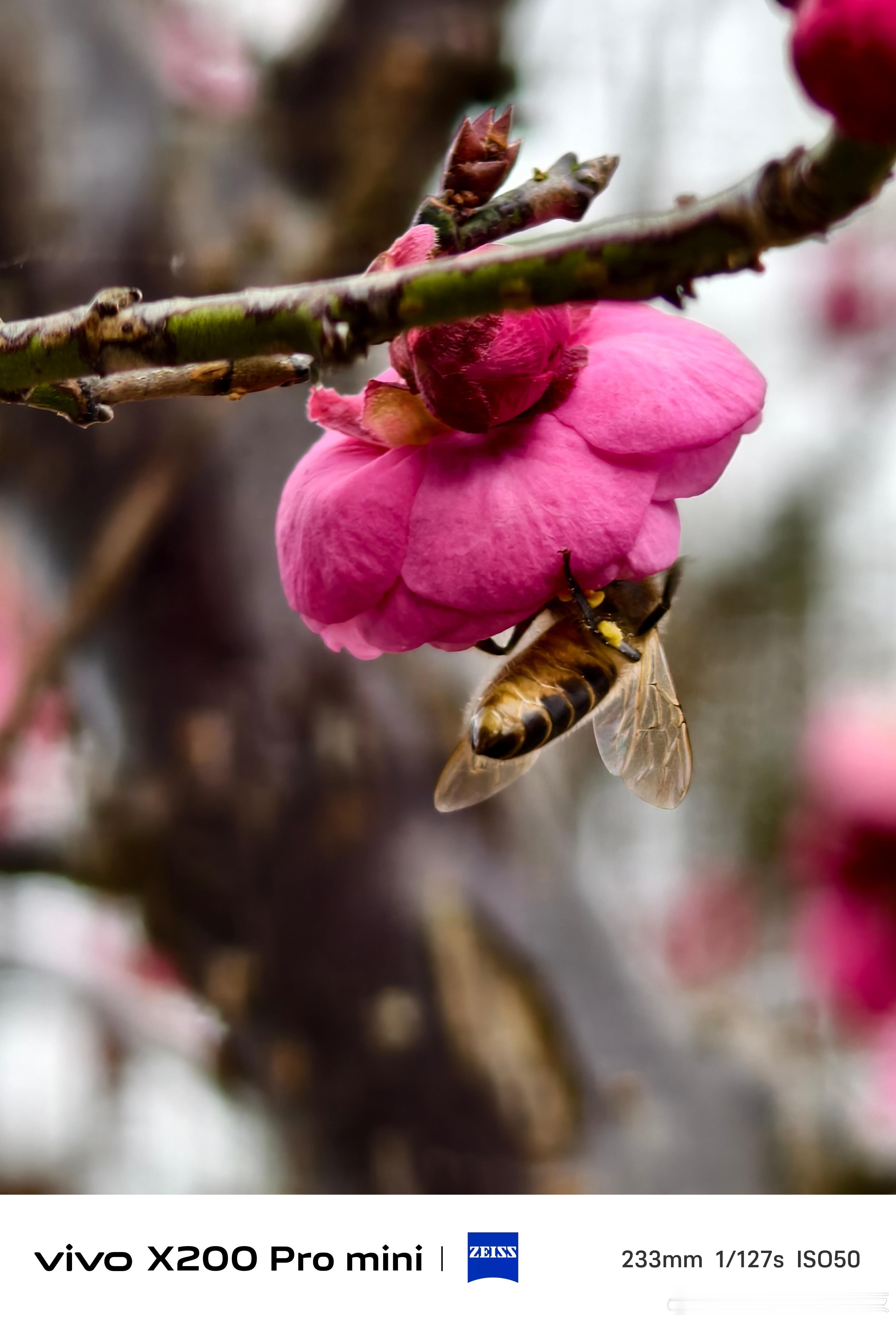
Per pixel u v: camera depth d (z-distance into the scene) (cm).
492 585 17
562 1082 27
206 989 29
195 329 17
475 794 20
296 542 18
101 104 29
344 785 28
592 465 17
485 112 17
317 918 28
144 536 26
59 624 25
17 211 28
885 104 15
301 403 29
